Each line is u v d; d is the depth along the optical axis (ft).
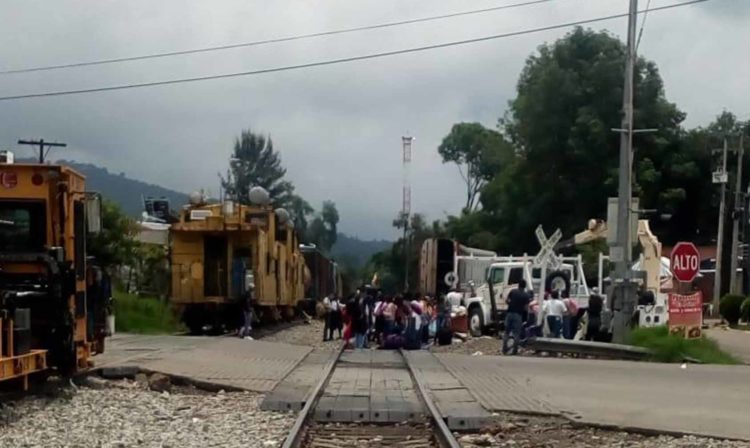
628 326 93.71
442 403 52.90
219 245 126.72
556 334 102.47
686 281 90.38
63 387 56.29
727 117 248.11
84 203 59.06
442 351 101.60
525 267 118.83
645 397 57.82
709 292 234.58
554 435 45.96
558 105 219.82
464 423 46.65
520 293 95.40
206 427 45.88
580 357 90.63
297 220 381.40
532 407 52.65
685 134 232.12
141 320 118.93
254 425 46.55
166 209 185.68
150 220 176.55
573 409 52.24
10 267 54.90
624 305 94.07
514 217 231.71
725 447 42.93
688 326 91.25
